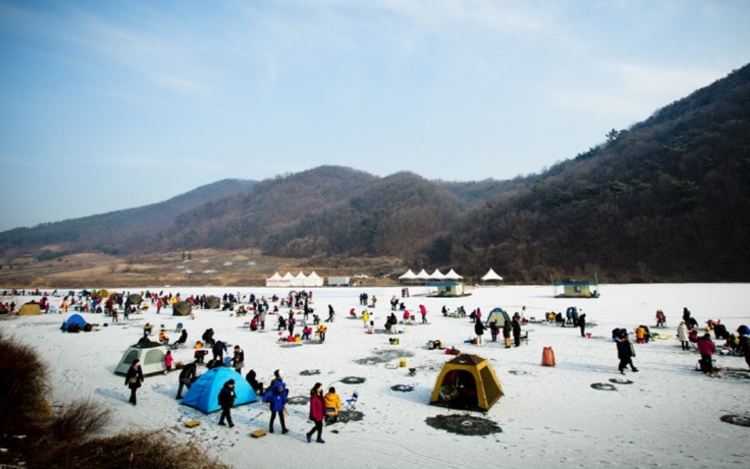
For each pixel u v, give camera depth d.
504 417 12.62
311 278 99.50
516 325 23.06
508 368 18.30
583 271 84.75
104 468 8.64
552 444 10.64
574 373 17.36
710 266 71.56
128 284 111.88
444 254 124.31
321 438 11.16
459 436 11.27
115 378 17.69
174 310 41.03
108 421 12.47
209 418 12.86
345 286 96.25
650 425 11.75
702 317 31.81
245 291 81.38
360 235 172.12
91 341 26.94
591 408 13.23
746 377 16.23
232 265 155.00
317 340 26.00
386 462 9.80
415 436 11.32
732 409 12.84
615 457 9.83
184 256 175.75
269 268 146.38
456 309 42.19
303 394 15.16
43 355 22.44
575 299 48.34
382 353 22.09
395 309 42.75
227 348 24.08
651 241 83.06
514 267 95.19
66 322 31.78
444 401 13.80
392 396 14.85
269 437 11.35
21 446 9.62
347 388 15.88
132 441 9.88
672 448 10.24
